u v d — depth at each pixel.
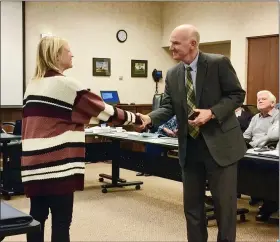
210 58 2.57
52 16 7.72
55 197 2.20
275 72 7.05
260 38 7.27
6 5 7.16
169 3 8.79
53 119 2.17
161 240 3.46
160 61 9.04
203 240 2.74
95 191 5.29
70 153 2.21
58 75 2.21
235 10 7.54
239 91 2.55
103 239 3.47
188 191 2.71
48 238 3.45
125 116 2.43
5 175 4.88
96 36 8.24
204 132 2.55
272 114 4.38
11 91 7.25
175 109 2.68
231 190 2.58
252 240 3.48
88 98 2.23
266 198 3.56
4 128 7.11
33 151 2.17
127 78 8.64
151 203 4.71
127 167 5.21
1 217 1.20
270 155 3.22
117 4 8.43
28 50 7.48
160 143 3.98
